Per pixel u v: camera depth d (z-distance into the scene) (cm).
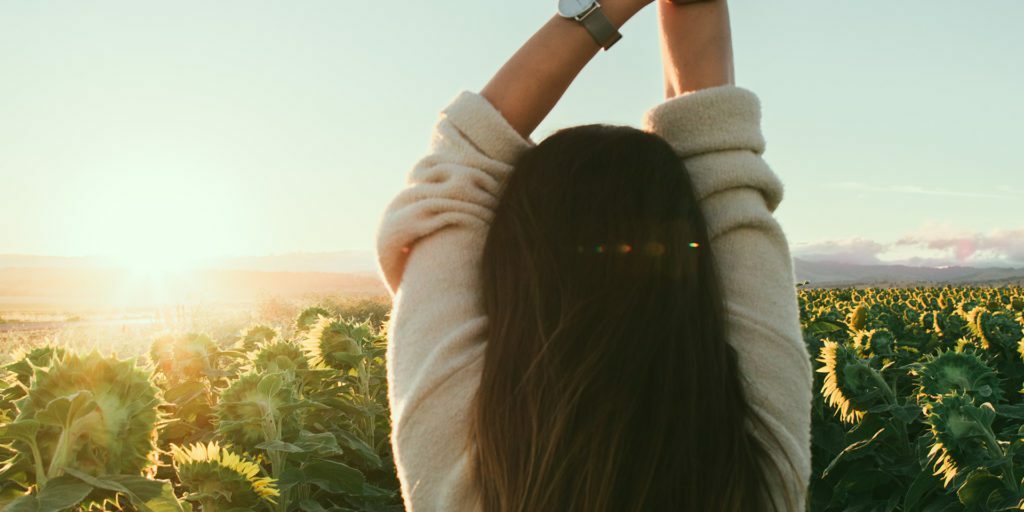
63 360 158
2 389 237
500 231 106
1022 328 667
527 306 102
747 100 110
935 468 309
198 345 346
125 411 158
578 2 111
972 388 337
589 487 95
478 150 111
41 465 150
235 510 218
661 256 101
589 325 99
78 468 153
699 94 109
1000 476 256
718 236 108
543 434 97
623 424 96
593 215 103
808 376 107
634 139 108
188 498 219
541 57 112
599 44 112
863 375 384
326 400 328
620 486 96
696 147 110
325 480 253
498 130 110
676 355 99
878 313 1048
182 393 326
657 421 97
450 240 108
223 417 261
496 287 105
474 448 99
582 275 101
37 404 155
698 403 98
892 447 382
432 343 103
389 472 328
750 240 108
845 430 436
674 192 104
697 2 113
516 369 100
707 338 100
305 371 327
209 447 221
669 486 96
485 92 114
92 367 158
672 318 99
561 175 105
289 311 2045
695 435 97
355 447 302
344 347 361
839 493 384
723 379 100
